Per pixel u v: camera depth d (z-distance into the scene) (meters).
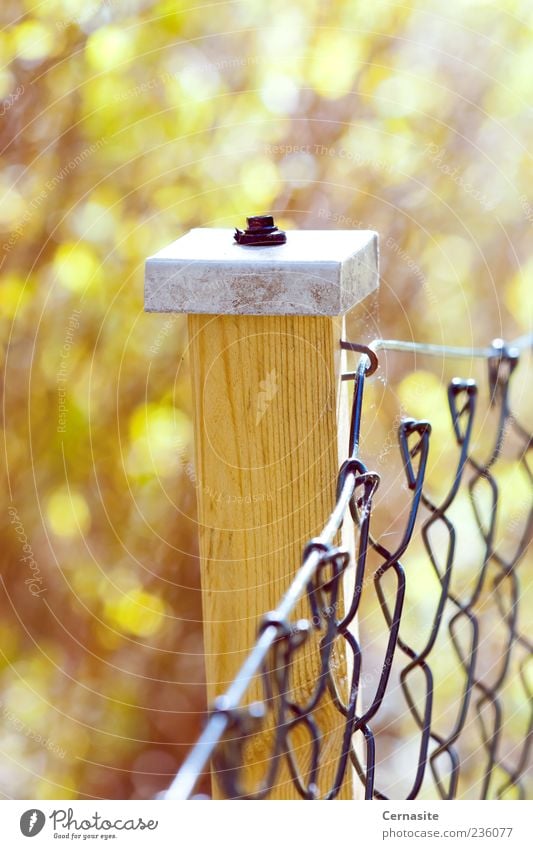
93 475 2.08
